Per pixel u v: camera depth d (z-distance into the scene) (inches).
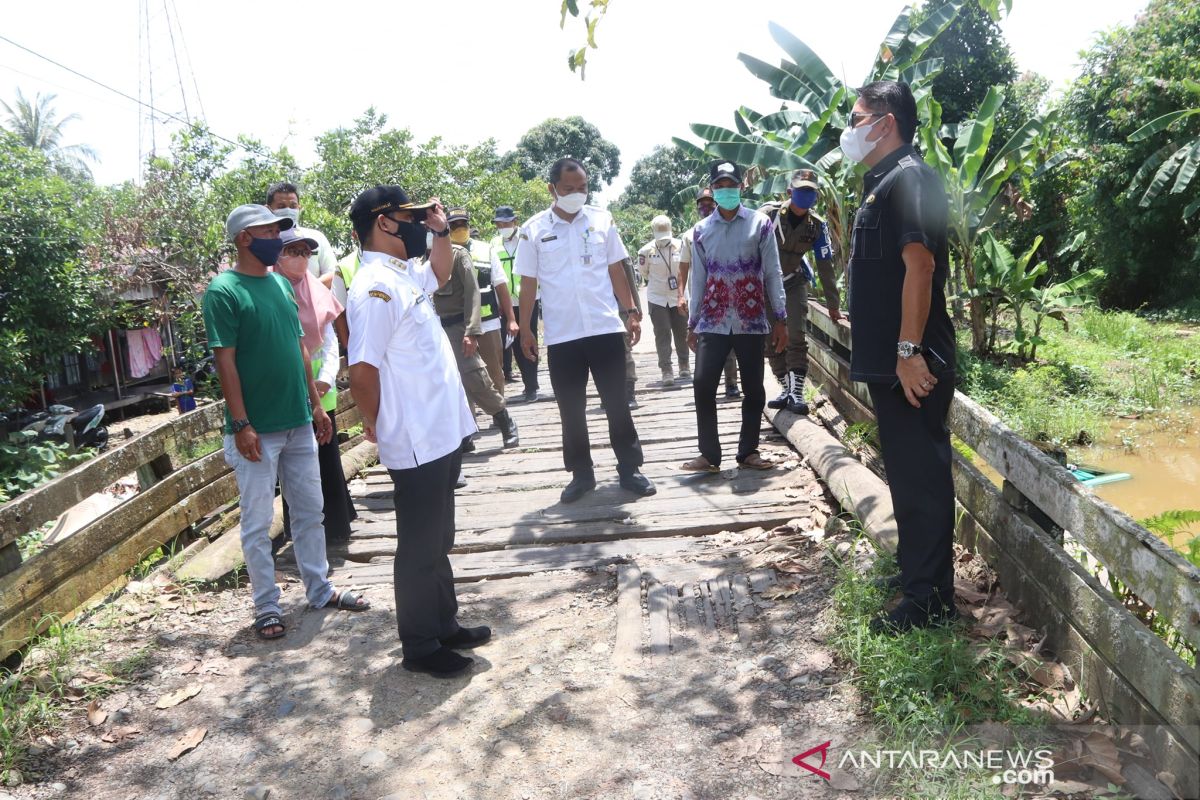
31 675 140.5
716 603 156.6
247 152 702.5
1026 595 130.0
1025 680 117.0
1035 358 537.3
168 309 711.7
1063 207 913.5
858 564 156.1
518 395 401.1
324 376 193.5
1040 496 125.9
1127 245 829.8
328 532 207.5
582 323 212.1
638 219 2244.1
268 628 158.4
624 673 136.4
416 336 135.2
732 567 172.6
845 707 119.7
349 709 132.8
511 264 376.2
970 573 149.6
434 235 144.4
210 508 210.7
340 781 115.2
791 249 261.6
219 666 149.0
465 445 286.2
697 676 133.4
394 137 821.9
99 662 147.9
